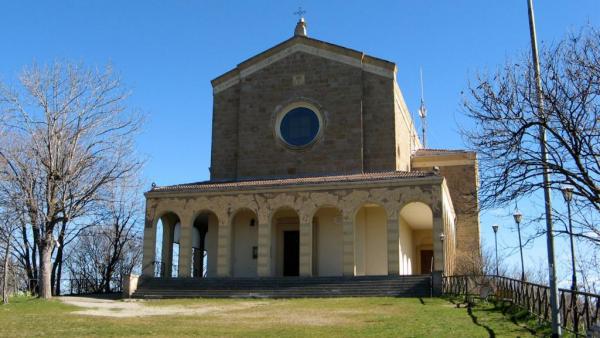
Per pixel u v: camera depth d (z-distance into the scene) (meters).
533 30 16.98
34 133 33.22
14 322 21.30
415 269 47.03
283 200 37.56
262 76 44.97
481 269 42.47
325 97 43.25
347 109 42.59
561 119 15.38
